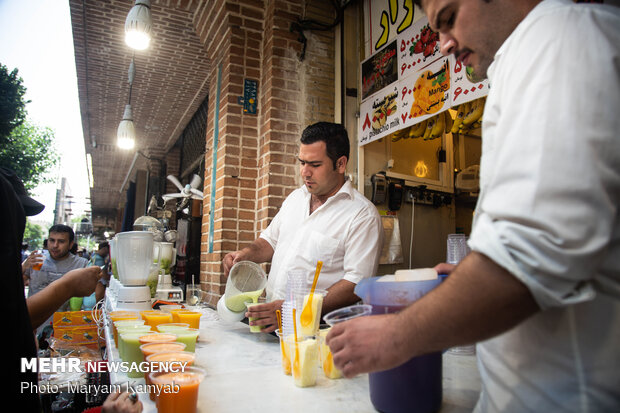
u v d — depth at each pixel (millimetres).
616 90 561
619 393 586
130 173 9547
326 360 1132
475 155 3916
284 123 2891
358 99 2891
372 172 2953
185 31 4059
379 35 2686
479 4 739
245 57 3076
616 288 591
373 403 910
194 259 3900
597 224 526
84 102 5848
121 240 1916
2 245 831
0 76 14422
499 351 696
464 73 2012
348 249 1824
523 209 560
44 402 2102
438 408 900
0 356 798
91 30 4102
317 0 3078
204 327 1903
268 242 2260
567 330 617
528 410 646
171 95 5562
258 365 1256
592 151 537
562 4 646
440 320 599
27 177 18578
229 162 2961
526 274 550
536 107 585
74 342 2277
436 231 3336
